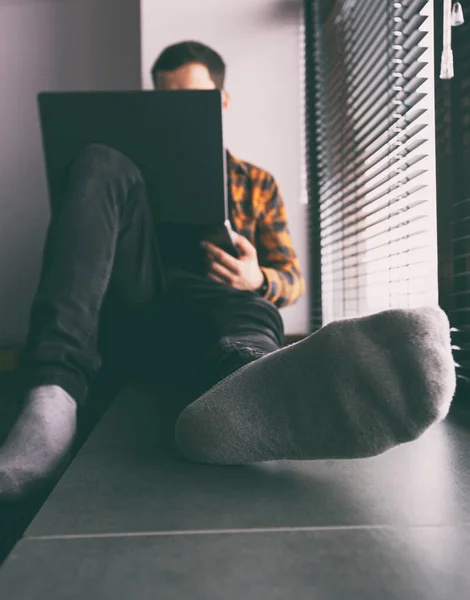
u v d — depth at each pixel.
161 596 0.36
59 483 0.61
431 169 1.30
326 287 1.98
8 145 2.08
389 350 0.55
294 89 2.01
